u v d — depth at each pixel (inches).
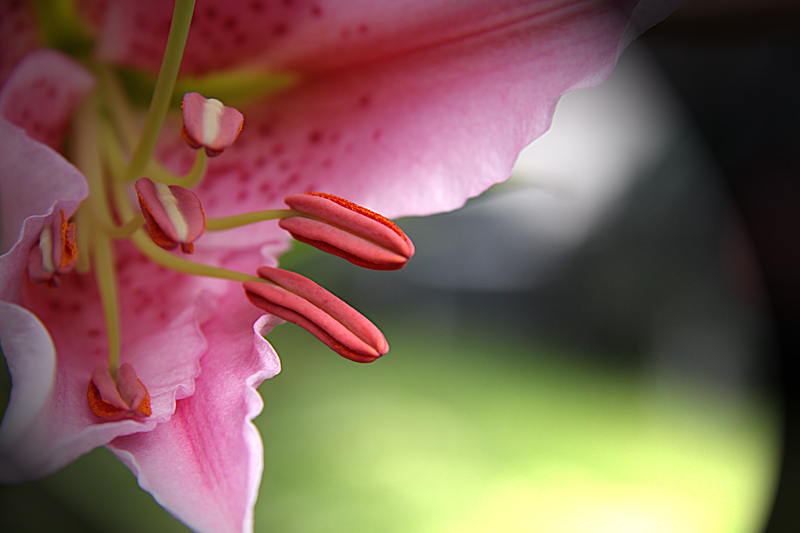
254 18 11.2
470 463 40.0
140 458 9.7
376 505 35.8
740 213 15.0
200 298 10.7
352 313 10.3
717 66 29.0
